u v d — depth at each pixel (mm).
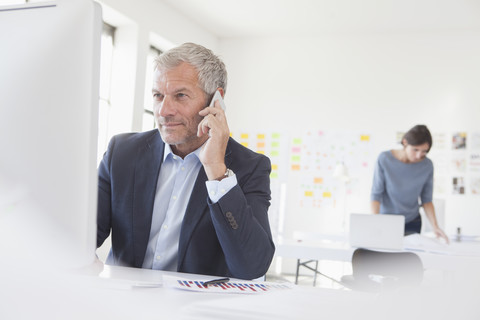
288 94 6543
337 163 6289
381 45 6277
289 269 6258
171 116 1241
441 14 5586
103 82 5066
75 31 790
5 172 815
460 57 6016
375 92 6246
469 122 5938
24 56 810
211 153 1133
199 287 889
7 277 604
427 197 3674
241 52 6754
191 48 1259
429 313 421
